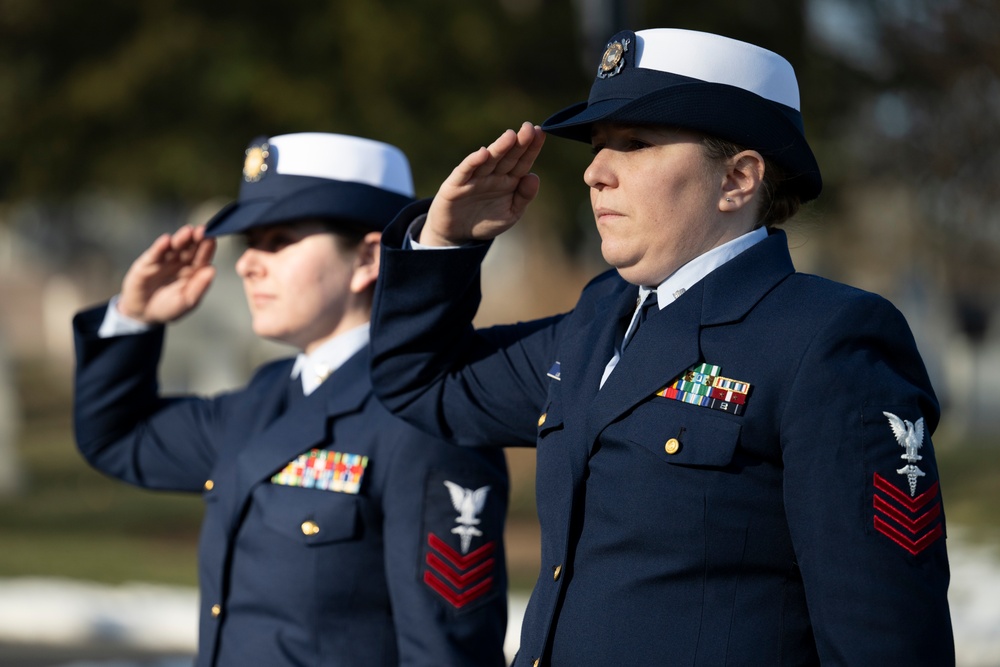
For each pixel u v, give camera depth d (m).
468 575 7.90
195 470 9.53
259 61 29.98
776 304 6.02
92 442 9.73
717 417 5.83
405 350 7.24
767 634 5.71
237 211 8.92
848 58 30.73
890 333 5.84
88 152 31.61
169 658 20.03
